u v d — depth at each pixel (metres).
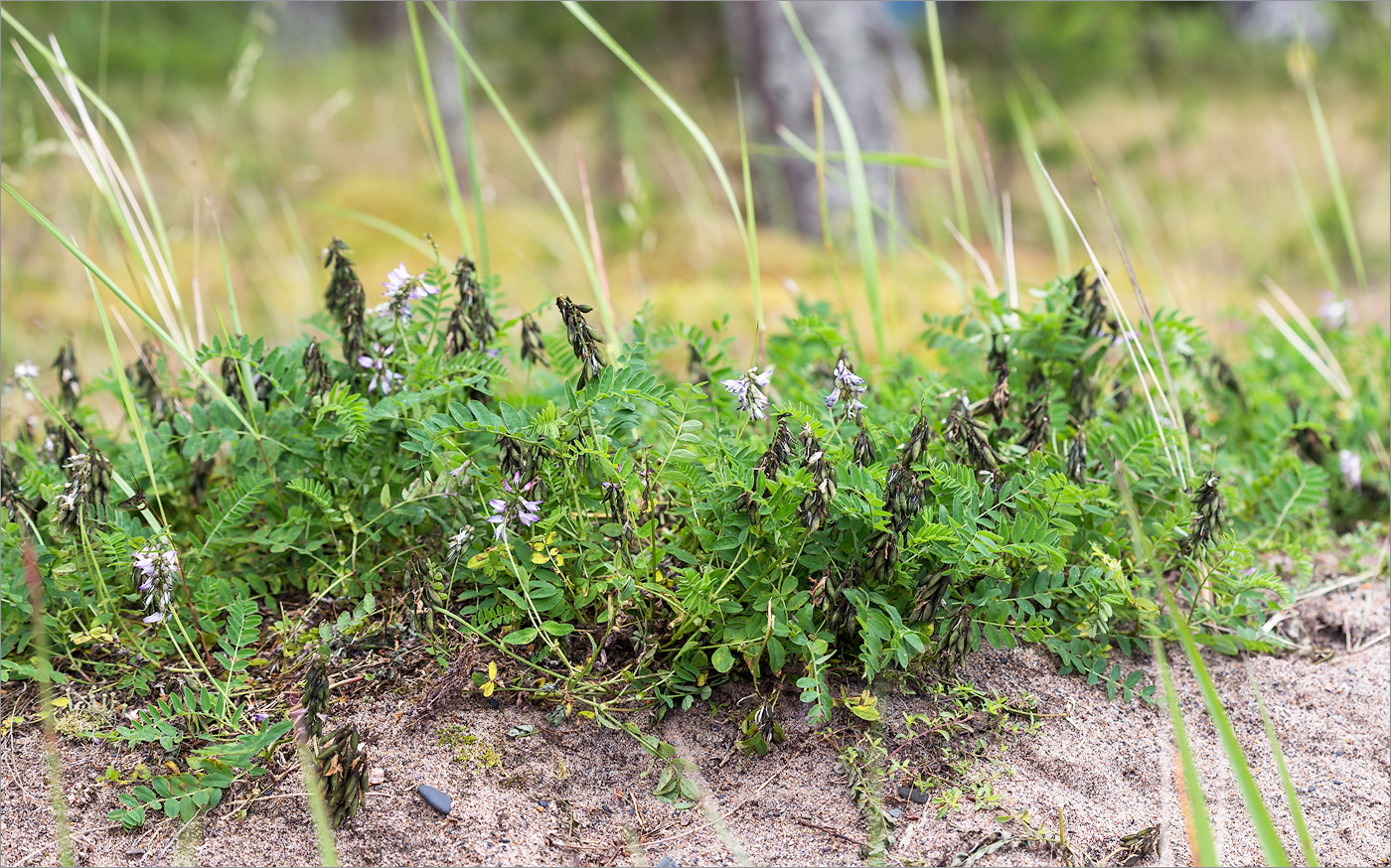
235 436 2.37
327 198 7.19
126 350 4.54
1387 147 8.42
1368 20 10.03
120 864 1.83
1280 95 9.93
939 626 2.15
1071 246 7.39
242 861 1.83
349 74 10.31
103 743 2.03
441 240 6.52
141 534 2.24
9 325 4.38
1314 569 2.90
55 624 2.17
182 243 6.07
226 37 9.84
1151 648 2.41
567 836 1.90
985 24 9.23
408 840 1.87
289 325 4.67
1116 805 2.03
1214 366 3.20
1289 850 1.98
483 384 2.32
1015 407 2.66
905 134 9.59
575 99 8.09
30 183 5.61
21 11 8.06
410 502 2.25
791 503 2.05
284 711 2.08
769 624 1.98
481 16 8.28
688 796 1.98
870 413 2.56
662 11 9.16
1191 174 8.33
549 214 7.15
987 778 2.05
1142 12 10.04
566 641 2.20
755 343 2.73
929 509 2.10
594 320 3.94
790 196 7.58
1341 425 3.38
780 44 7.45
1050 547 2.07
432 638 2.15
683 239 6.45
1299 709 2.35
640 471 2.21
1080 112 9.65
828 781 2.02
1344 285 6.64
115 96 7.78
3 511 2.24
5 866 1.81
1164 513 2.47
